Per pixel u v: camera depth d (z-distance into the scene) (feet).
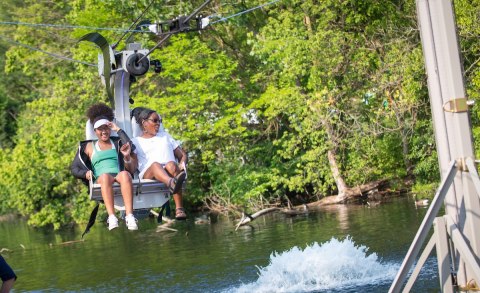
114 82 81.76
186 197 246.68
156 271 144.25
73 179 267.59
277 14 237.25
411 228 156.46
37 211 292.40
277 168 240.94
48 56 272.51
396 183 231.50
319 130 226.79
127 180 74.84
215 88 233.35
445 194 63.31
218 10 238.27
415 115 207.62
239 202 237.45
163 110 226.79
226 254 154.10
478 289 63.21
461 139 64.08
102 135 76.43
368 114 217.36
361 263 124.26
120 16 238.89
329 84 216.13
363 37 214.48
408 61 198.90
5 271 65.46
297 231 174.91
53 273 156.97
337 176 230.27
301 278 123.24
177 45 232.94
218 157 243.60
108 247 189.88
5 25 335.06
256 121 245.04
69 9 281.33
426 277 113.50
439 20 64.64
